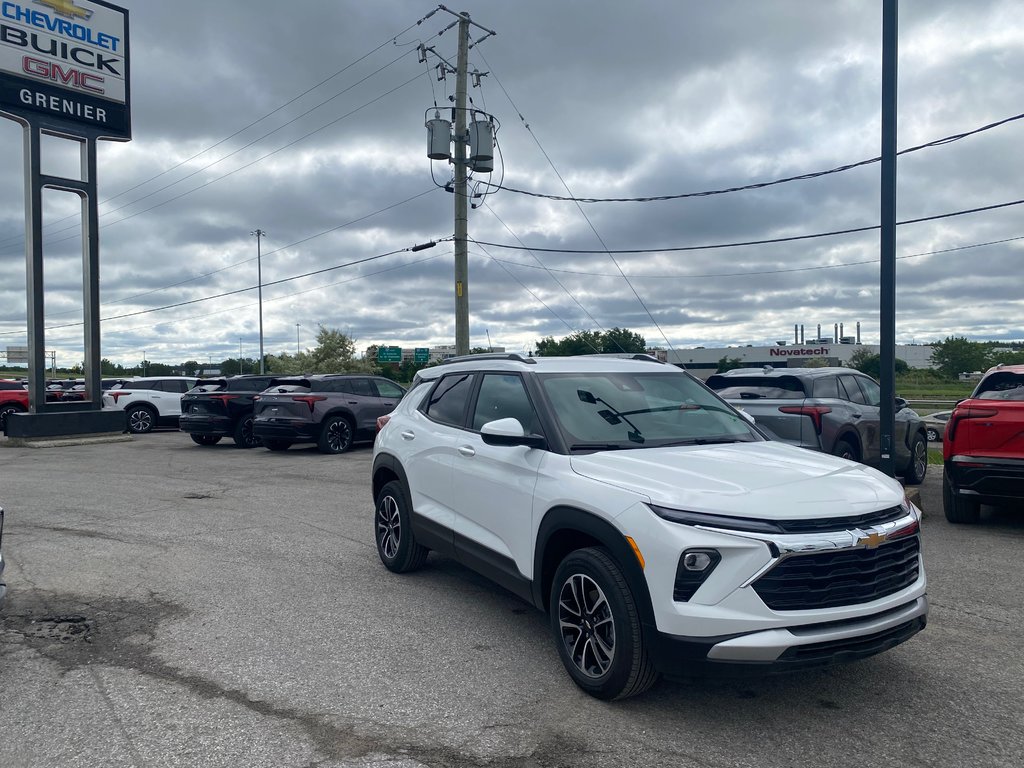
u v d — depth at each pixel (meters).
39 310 19.02
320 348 64.19
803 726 3.60
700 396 5.35
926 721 3.65
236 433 17.12
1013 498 7.22
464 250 20.88
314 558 6.83
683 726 3.60
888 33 8.43
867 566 3.50
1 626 5.05
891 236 8.36
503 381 5.21
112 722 3.67
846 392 9.30
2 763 3.29
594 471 4.02
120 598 5.66
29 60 18.69
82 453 16.33
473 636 4.84
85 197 20.00
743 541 3.35
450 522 5.32
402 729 3.59
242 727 3.61
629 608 3.61
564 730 3.57
